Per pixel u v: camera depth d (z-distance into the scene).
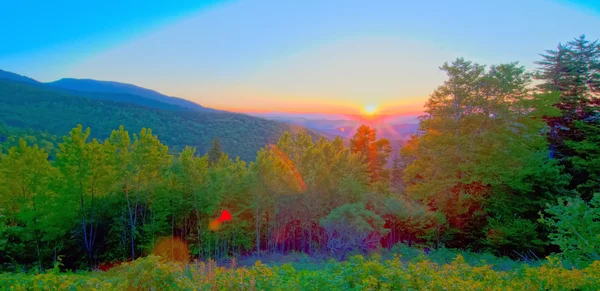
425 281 6.32
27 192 20.69
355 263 7.43
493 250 20.09
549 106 21.05
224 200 22.12
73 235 21.61
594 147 20.75
